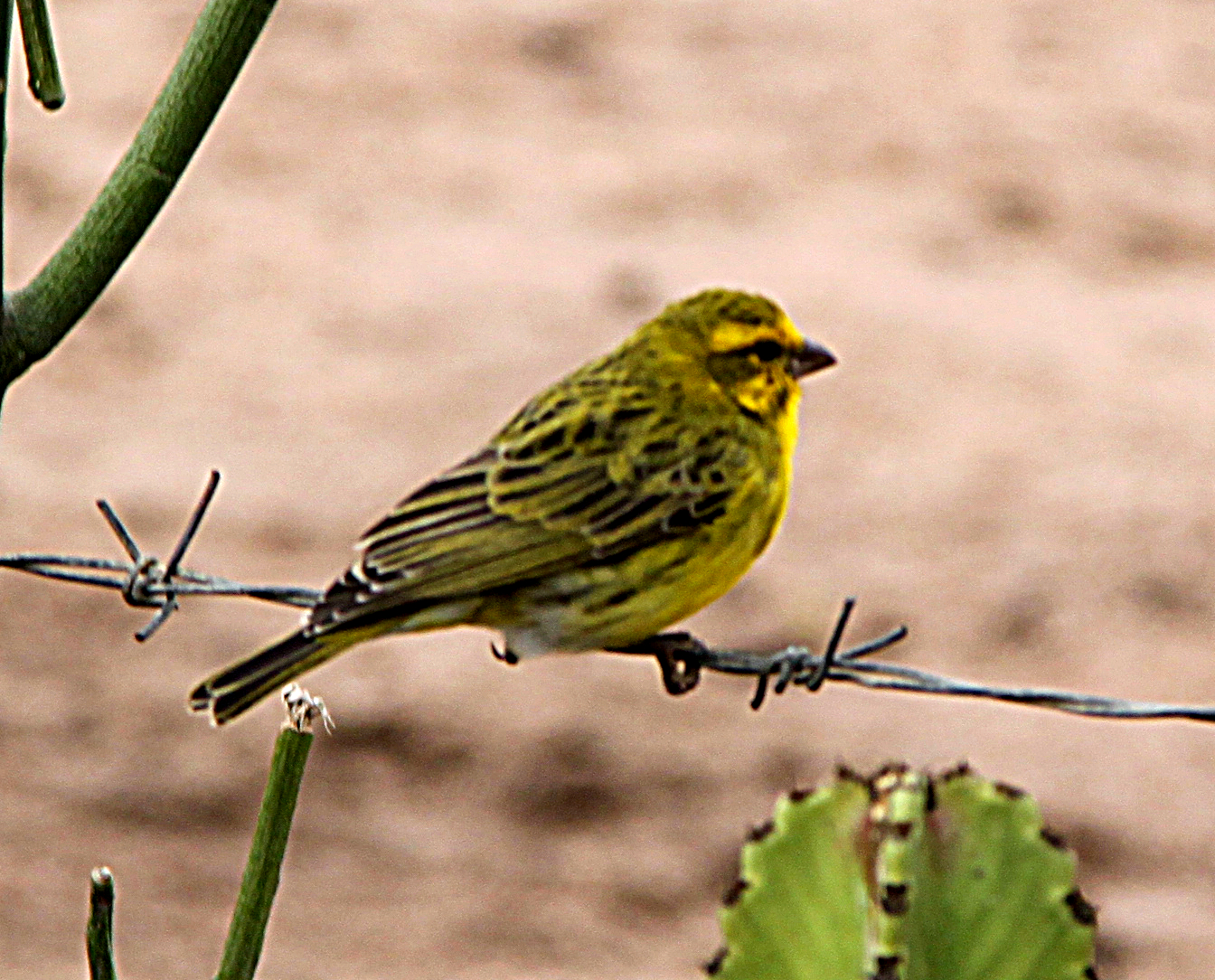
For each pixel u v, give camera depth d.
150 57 25.81
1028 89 25.89
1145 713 6.41
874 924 4.82
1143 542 16.92
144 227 3.98
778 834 4.93
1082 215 23.08
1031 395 19.20
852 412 18.81
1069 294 21.39
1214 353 20.23
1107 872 13.08
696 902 12.59
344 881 12.65
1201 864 13.20
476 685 14.80
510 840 13.13
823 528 17.06
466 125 24.70
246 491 17.41
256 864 3.85
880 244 22.28
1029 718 14.81
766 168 23.89
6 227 21.72
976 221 22.92
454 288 20.97
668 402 7.61
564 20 27.41
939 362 19.73
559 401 7.65
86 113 24.31
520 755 14.00
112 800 13.29
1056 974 4.99
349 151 23.92
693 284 21.17
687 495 7.40
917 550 16.78
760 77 26.09
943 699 15.01
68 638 15.16
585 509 7.29
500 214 22.73
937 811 5.04
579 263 21.59
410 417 18.77
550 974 11.85
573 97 25.48
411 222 22.44
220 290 20.86
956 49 26.86
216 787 13.53
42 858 12.65
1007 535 17.00
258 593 6.85
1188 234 22.84
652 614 7.41
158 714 14.29
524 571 7.20
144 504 17.12
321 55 25.95
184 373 19.41
